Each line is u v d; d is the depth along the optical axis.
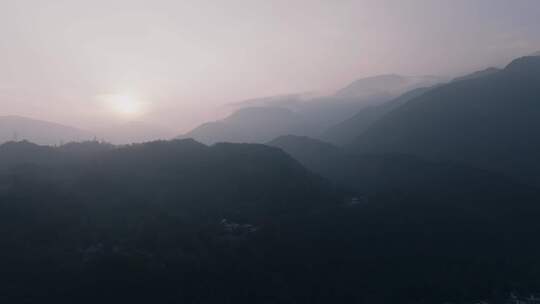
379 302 138.75
